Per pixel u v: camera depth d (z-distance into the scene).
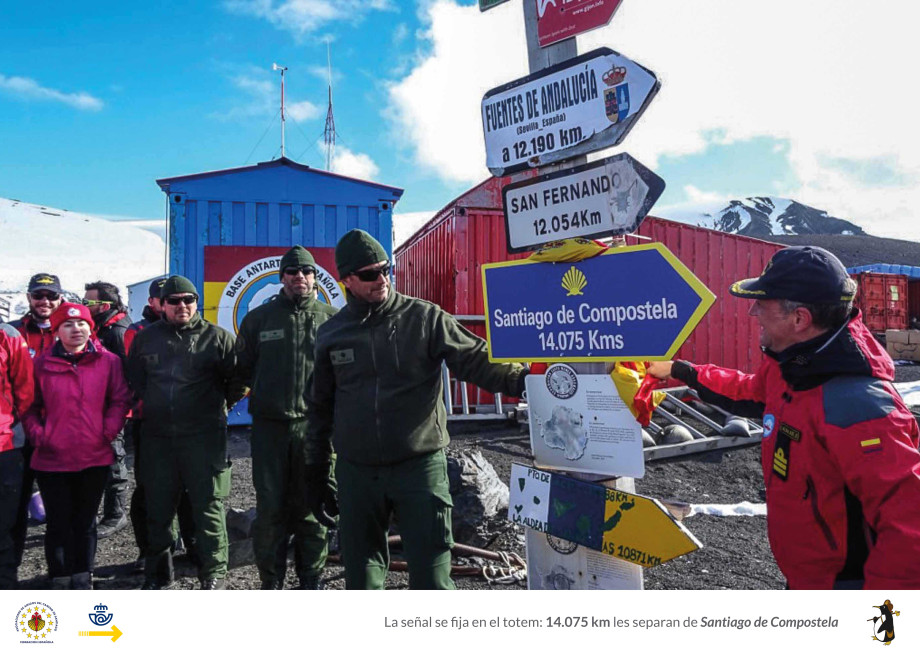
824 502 1.43
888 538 1.26
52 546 3.42
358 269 2.31
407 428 2.29
